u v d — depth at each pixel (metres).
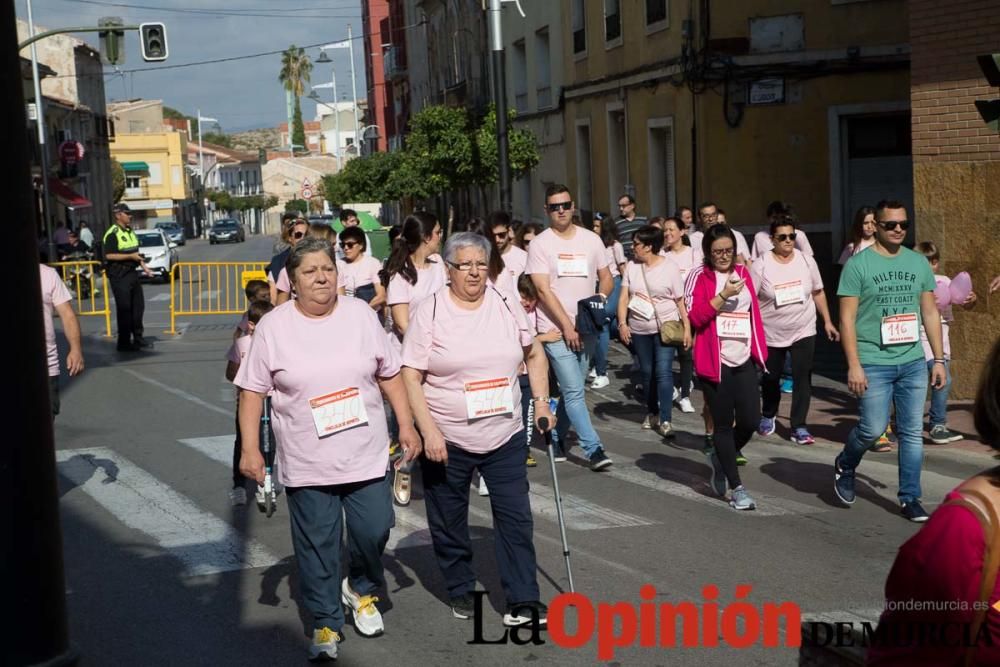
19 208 4.43
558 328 9.45
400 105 61.62
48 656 4.58
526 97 32.25
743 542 7.48
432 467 6.05
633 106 23.28
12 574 4.49
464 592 6.25
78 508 8.88
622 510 8.40
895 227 7.75
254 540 7.89
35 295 4.50
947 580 2.42
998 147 11.62
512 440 5.99
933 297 7.89
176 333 21.70
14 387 4.46
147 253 38.84
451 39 43.44
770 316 10.48
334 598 5.70
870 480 9.18
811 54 19.11
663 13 21.11
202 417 12.94
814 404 12.50
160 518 8.53
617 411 12.75
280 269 10.47
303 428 5.57
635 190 23.47
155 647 5.94
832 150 19.30
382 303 11.20
